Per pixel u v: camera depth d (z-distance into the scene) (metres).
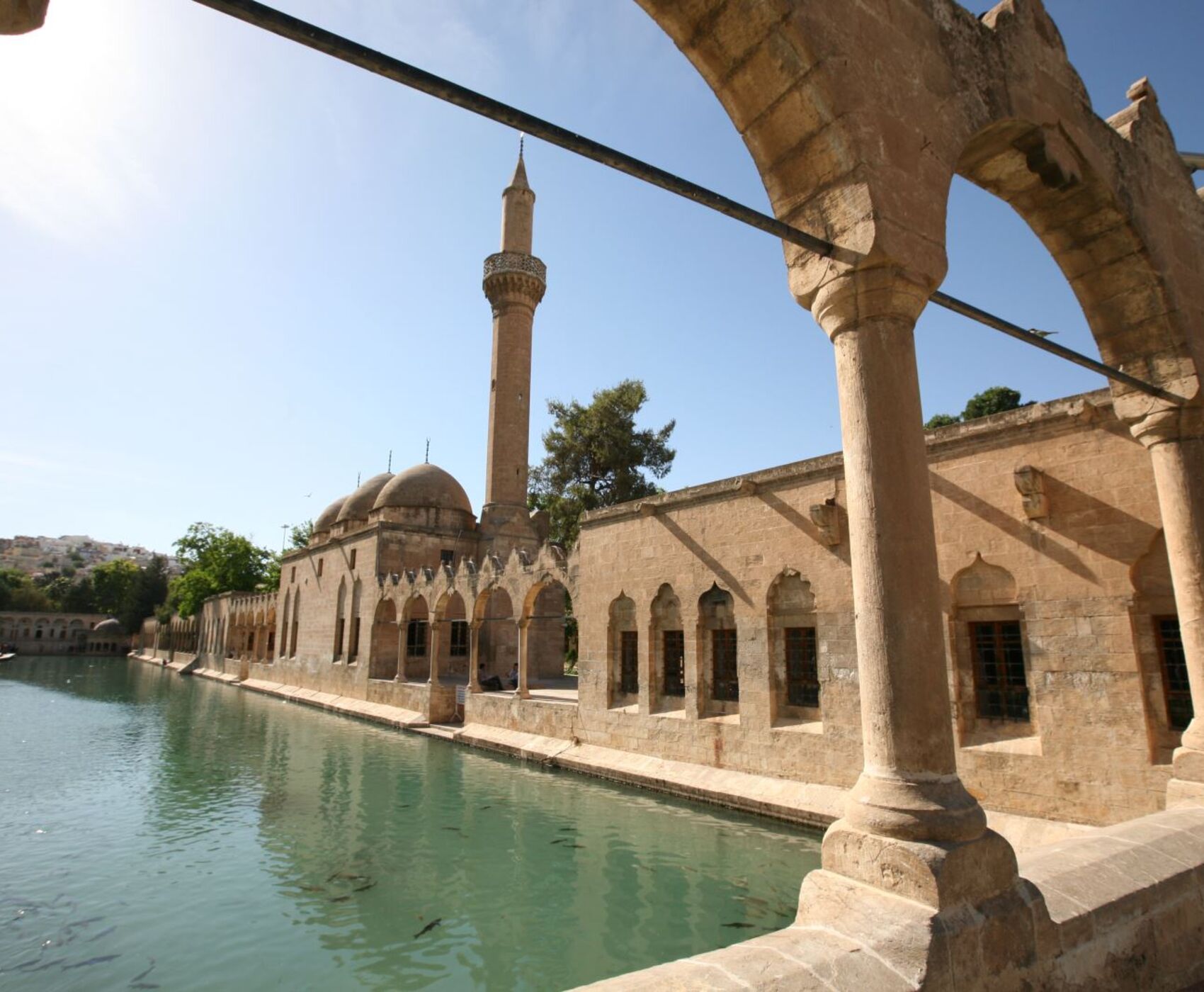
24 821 16.97
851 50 5.35
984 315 6.30
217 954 10.04
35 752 25.97
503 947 10.17
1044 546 12.74
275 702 44.41
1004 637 13.47
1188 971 5.35
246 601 60.66
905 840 4.26
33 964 9.80
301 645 47.91
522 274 41.84
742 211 4.85
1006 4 7.26
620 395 45.81
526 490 41.69
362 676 38.25
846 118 5.16
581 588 23.33
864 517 4.92
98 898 12.15
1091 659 12.02
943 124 5.95
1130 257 8.24
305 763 23.59
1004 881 4.37
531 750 23.56
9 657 93.69
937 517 14.36
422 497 43.81
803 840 14.47
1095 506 12.20
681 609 19.70
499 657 40.88
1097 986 4.68
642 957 9.82
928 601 4.73
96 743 28.03
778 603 17.47
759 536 17.83
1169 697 11.26
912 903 4.08
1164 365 8.33
